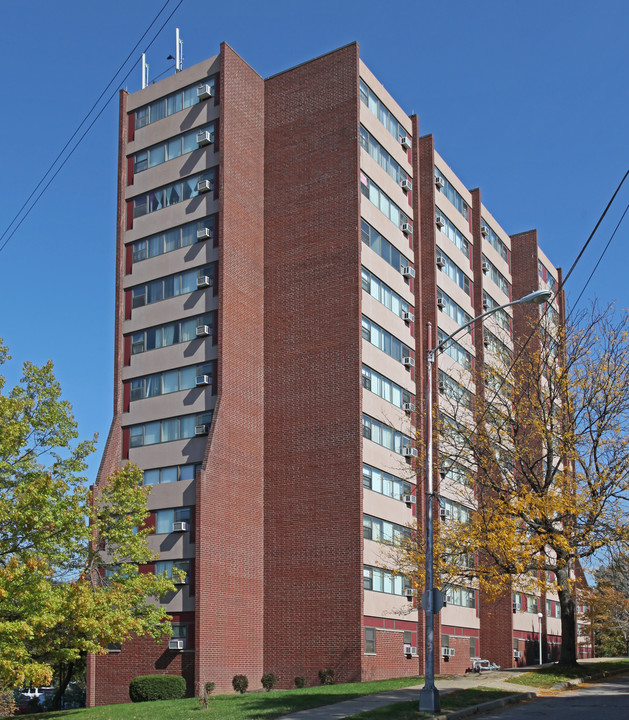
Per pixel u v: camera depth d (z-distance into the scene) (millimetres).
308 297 42156
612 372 31766
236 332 41438
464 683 29469
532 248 63562
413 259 48000
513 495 31609
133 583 29031
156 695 34812
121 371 44406
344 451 39344
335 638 37562
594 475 30688
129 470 30484
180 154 44969
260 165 45031
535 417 33188
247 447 40719
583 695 26859
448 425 35188
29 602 24422
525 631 54969
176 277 43594
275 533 40344
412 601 41969
